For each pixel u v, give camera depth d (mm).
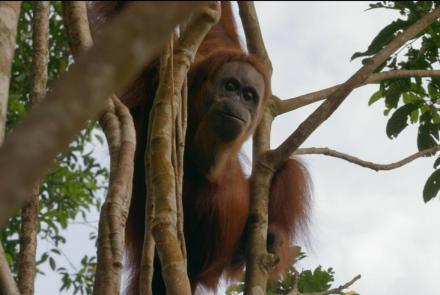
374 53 8406
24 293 5137
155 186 4406
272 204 9672
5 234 13859
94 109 1562
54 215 15383
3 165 1446
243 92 8836
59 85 1550
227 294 9523
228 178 9180
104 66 1538
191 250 9586
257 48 9227
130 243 9367
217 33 10945
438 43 8227
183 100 5219
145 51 1564
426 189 8406
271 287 9367
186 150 9062
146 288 4465
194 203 9203
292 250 9812
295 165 10133
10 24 3725
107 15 8625
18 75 15109
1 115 3611
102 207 4602
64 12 5398
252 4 9359
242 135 8938
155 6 1562
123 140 4957
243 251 9648
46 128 1489
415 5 8336
